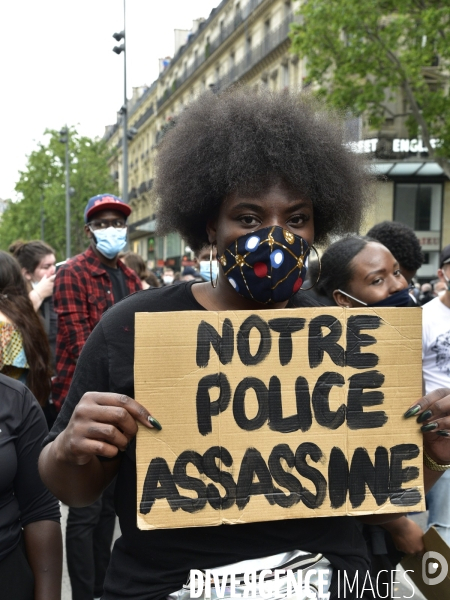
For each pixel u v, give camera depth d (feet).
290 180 4.69
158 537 4.53
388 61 49.67
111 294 12.34
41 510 6.08
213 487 4.42
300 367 4.59
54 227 139.33
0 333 9.04
